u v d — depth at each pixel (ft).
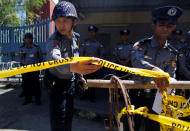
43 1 39.63
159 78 4.29
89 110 12.97
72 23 5.16
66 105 5.34
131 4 26.50
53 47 4.77
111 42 29.25
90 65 3.57
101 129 11.44
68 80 5.29
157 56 5.85
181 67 7.72
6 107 15.46
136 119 5.96
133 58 5.78
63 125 5.25
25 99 16.48
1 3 33.47
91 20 28.66
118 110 3.59
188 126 3.82
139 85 4.51
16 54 26.25
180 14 5.41
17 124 12.13
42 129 11.46
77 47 5.52
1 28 26.86
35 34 25.67
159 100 4.82
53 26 24.86
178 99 5.03
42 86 22.70
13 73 3.28
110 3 25.39
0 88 22.33
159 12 5.41
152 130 5.86
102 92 19.57
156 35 5.84
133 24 28.66
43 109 15.03
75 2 22.68
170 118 3.91
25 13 38.34
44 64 3.43
